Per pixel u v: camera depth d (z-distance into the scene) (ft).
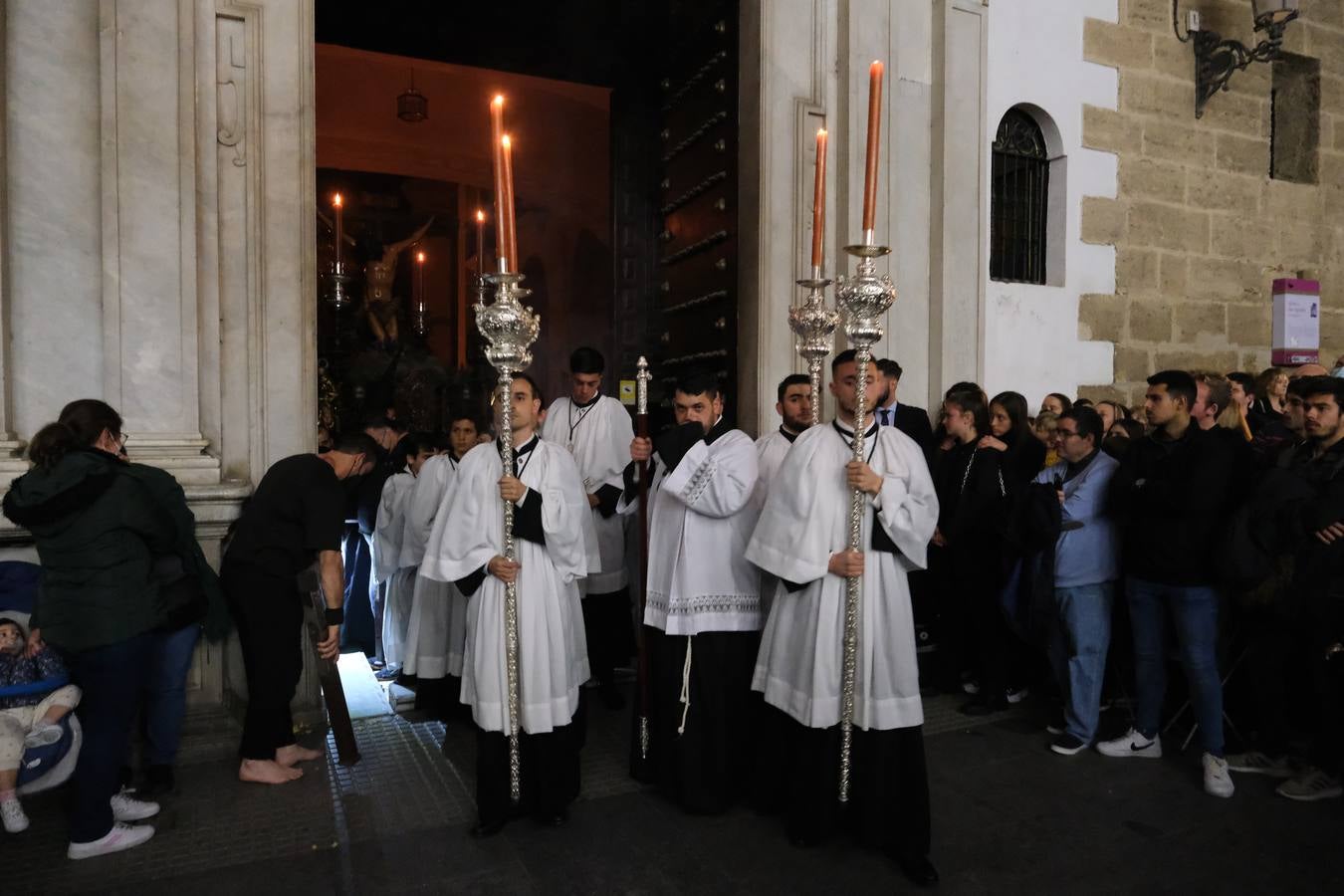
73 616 10.84
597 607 16.92
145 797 12.65
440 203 44.88
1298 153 27.50
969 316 21.15
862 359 10.96
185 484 13.92
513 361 11.36
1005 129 22.66
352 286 37.29
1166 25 24.35
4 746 11.65
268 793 12.88
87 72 13.92
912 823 10.74
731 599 12.55
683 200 22.33
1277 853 11.34
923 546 11.17
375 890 10.36
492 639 11.62
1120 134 23.67
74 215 13.89
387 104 38.81
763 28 19.33
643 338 24.02
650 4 23.43
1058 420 15.19
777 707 11.73
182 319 14.35
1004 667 16.58
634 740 13.46
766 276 19.48
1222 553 12.87
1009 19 22.00
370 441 14.05
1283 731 13.84
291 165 15.19
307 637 15.44
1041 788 13.26
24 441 13.56
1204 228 25.07
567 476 12.15
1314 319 25.76
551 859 11.09
